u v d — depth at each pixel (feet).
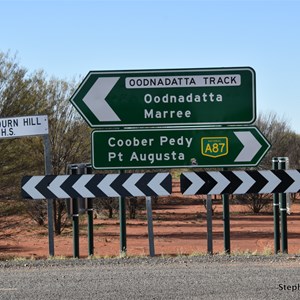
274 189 39.83
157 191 39.65
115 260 36.47
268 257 36.70
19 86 77.41
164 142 41.22
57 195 39.81
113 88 41.37
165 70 41.39
